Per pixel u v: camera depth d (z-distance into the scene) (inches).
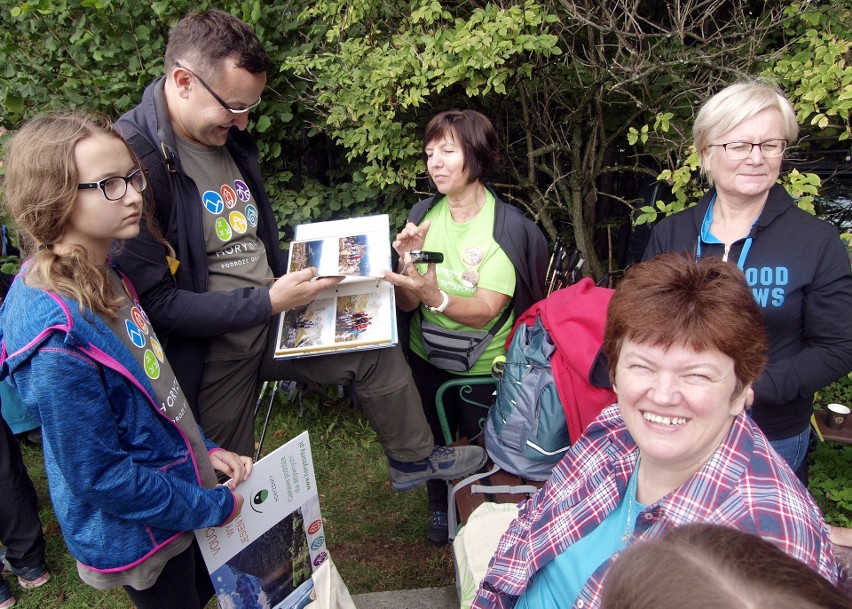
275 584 65.4
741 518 36.0
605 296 77.0
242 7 117.5
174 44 66.9
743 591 19.4
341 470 130.6
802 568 20.7
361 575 101.7
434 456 84.4
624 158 153.0
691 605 19.5
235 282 74.9
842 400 132.9
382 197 138.3
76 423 47.4
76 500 52.9
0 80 123.3
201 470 60.7
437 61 107.2
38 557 101.0
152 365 57.1
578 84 126.0
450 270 90.7
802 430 71.1
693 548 22.0
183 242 69.1
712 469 38.9
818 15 103.5
